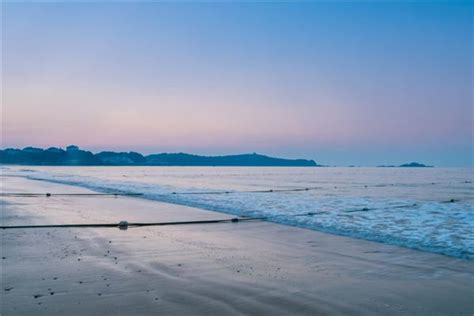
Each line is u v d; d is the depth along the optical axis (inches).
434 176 4296.3
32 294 303.9
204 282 340.5
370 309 283.7
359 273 378.0
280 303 292.4
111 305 282.0
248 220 751.7
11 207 907.4
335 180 3262.8
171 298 298.5
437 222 738.2
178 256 438.9
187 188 1873.8
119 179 2915.8
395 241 545.6
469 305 294.0
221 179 3353.8
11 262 400.2
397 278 362.3
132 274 361.7
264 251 474.9
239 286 330.6
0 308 274.5
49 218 724.0
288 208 969.5
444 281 353.7
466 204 1139.3
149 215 802.8
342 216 823.7
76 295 302.2
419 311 281.7
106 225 657.6
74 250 459.5
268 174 5142.7
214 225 687.7
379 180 3272.6
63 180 2443.4
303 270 387.2
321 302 296.2
